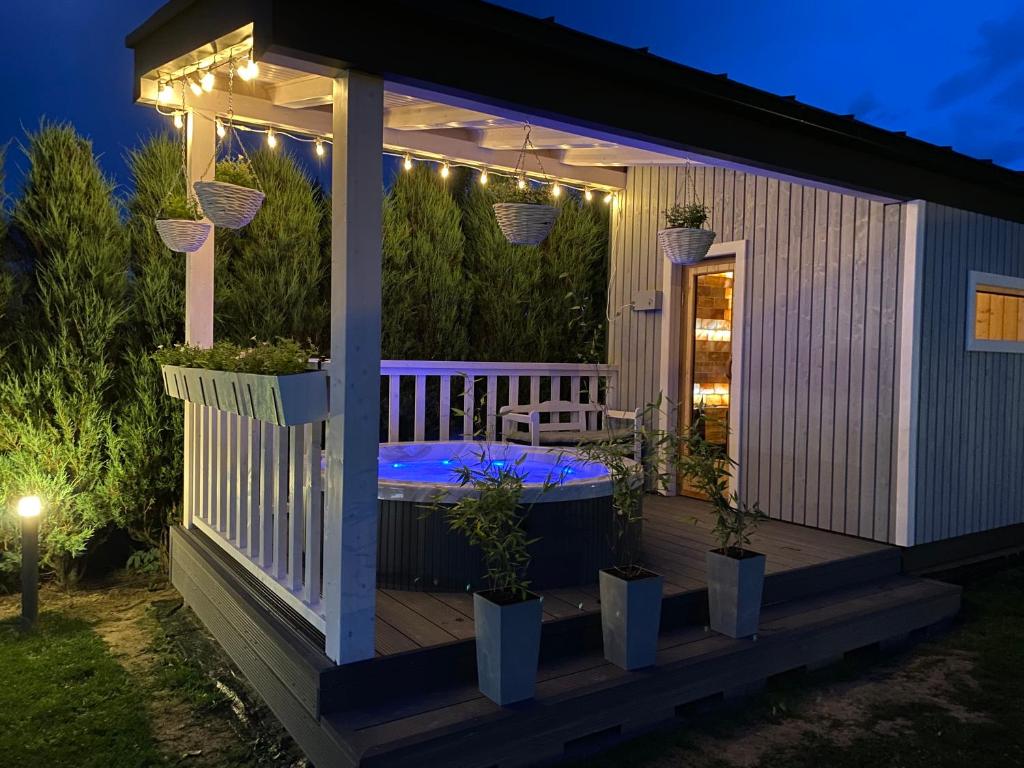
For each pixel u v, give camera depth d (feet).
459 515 11.73
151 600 15.76
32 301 16.80
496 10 9.36
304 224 19.98
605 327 23.82
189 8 10.55
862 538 16.55
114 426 17.31
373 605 9.18
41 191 16.49
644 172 22.09
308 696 9.04
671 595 11.87
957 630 14.44
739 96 11.99
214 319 18.43
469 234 23.75
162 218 13.33
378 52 8.80
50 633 13.84
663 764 9.53
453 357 22.75
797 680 12.05
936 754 9.94
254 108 14.78
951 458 16.90
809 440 17.63
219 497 14.01
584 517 12.81
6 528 15.84
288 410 9.00
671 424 21.06
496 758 8.79
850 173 14.26
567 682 9.80
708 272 20.44
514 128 15.71
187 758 9.72
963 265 16.93
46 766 9.48
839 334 17.04
